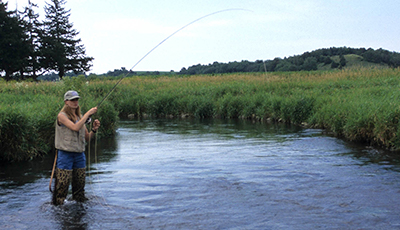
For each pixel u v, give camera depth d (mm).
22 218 4180
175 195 5000
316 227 3758
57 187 4664
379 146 9188
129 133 13625
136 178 6078
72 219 4125
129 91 30109
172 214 4227
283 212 4234
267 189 5227
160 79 43250
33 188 5645
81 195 4906
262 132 13016
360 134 10023
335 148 9000
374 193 4988
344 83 24469
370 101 11289
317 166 6836
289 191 5113
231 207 4438
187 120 19891
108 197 4977
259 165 6984
